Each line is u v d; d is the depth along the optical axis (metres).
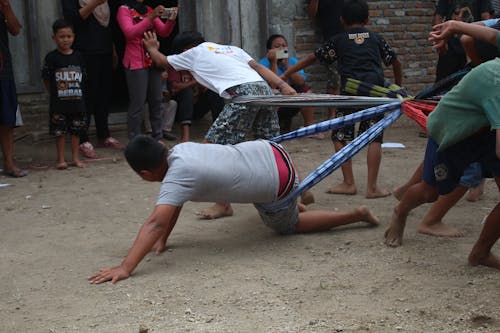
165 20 9.58
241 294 3.67
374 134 4.58
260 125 5.25
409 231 4.71
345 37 5.88
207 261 4.24
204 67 5.08
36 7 8.58
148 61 7.97
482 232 3.88
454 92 3.57
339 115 5.84
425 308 3.40
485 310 3.34
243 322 3.32
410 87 10.26
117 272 3.97
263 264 4.14
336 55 5.93
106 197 6.06
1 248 4.67
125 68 7.98
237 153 4.29
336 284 3.77
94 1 7.82
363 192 5.96
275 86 5.06
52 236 4.93
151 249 4.41
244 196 4.27
